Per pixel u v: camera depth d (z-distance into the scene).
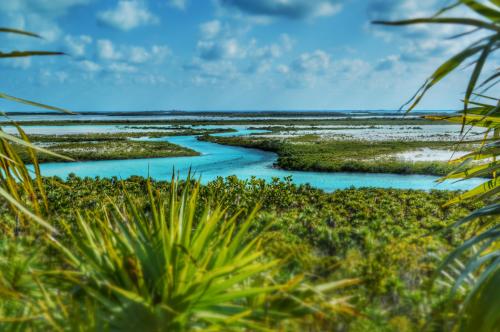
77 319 2.75
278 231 7.17
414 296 3.89
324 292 3.39
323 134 77.75
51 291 3.46
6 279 3.45
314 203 13.59
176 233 3.67
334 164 33.34
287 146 50.31
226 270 3.09
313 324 3.23
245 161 40.06
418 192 16.39
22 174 4.61
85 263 3.65
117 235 3.69
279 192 13.16
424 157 38.69
